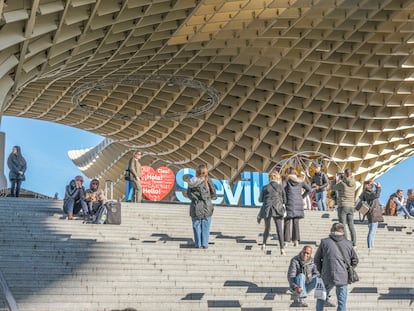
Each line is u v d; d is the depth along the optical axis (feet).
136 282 48.88
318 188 88.43
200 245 56.85
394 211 89.86
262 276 52.65
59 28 67.72
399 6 92.07
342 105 128.47
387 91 121.70
